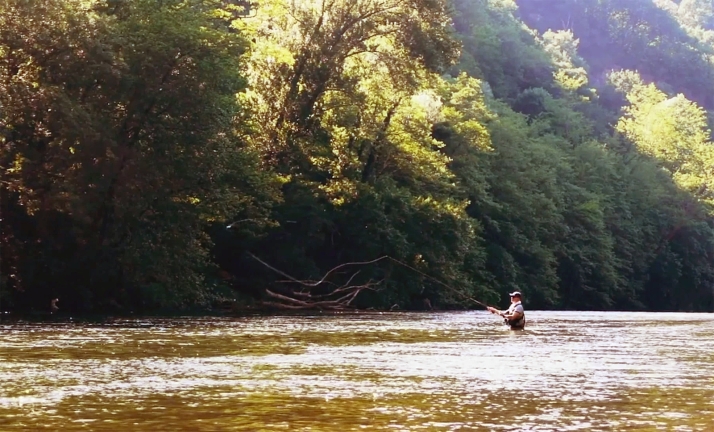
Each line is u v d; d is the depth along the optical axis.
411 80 45.69
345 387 10.41
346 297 44.72
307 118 45.12
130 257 34.31
